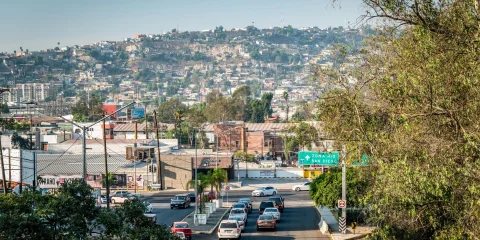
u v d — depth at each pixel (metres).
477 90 23.53
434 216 25.72
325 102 31.55
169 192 91.62
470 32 24.28
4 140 111.62
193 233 54.81
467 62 24.08
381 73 29.25
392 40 28.52
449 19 24.95
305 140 35.91
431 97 24.23
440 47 24.84
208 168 98.06
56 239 24.69
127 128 162.88
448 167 23.62
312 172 109.62
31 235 24.30
